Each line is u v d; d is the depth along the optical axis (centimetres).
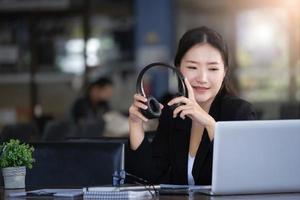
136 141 365
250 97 1193
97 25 1182
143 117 346
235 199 310
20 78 1190
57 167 390
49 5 1174
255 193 321
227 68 368
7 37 1186
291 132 319
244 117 365
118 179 361
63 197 320
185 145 371
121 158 386
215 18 1187
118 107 1176
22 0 1169
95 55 1184
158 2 1170
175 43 1172
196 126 369
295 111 822
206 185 355
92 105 925
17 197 324
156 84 1146
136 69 1174
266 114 1188
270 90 1188
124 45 1180
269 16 1186
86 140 413
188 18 1180
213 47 358
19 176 348
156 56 1169
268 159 319
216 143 315
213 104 371
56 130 704
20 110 1189
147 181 368
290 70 1183
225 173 316
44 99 1189
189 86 344
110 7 1180
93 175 387
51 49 1187
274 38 1186
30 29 1183
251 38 1188
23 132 671
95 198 311
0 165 349
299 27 1177
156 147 378
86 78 1182
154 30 1170
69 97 1186
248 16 1187
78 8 1179
